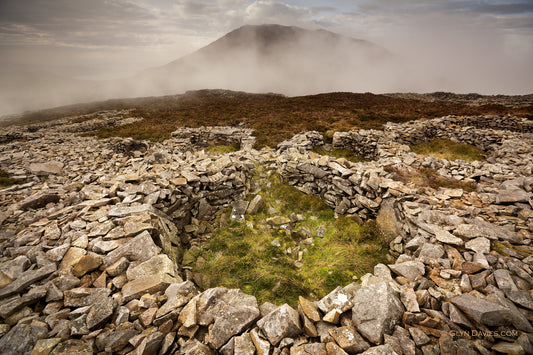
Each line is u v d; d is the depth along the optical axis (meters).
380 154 13.39
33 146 16.38
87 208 6.16
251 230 7.32
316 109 31.62
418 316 3.49
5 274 4.00
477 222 5.61
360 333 3.31
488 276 4.12
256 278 5.56
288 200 9.07
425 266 4.71
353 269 5.84
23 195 8.54
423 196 7.27
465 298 3.67
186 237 7.11
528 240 5.13
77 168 11.80
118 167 11.57
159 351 3.19
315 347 3.03
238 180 9.10
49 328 3.26
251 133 19.56
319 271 5.80
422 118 24.78
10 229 5.90
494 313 3.34
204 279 5.54
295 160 10.05
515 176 8.62
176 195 7.26
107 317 3.42
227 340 3.26
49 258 4.50
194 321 3.36
